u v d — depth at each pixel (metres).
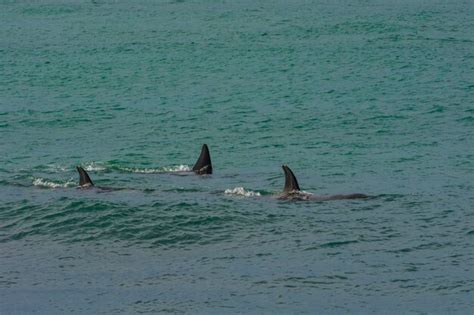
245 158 104.62
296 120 128.75
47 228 74.31
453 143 111.56
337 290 58.94
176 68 182.25
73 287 60.44
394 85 157.62
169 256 67.12
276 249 67.75
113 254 67.94
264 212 76.81
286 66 181.50
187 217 75.44
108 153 108.81
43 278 62.50
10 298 58.44
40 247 70.00
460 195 83.19
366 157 103.81
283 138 116.50
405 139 114.56
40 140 117.31
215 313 54.81
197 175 94.31
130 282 61.25
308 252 66.81
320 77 167.88
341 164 100.06
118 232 72.69
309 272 62.38
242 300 57.19
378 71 172.75
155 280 61.53
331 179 92.06
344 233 71.06
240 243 69.44
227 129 123.50
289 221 74.31
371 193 84.31
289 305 56.16
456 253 66.00
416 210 77.44
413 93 149.38
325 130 121.31
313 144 112.38
